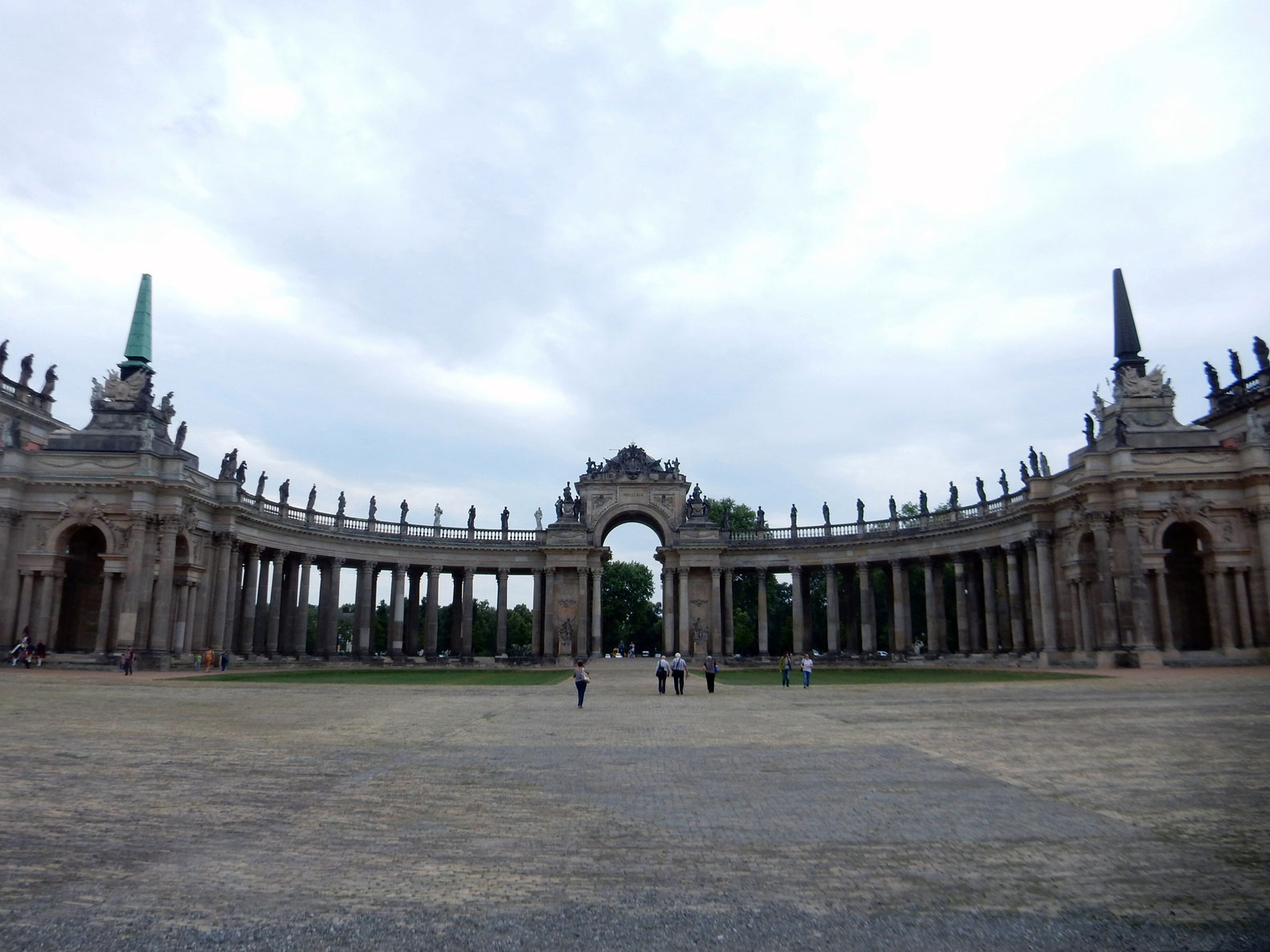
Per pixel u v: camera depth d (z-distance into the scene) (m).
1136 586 81.38
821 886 14.87
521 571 133.88
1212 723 34.94
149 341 99.19
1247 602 82.19
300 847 17.27
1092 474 84.88
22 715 39.94
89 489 87.00
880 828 18.69
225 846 17.30
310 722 38.91
